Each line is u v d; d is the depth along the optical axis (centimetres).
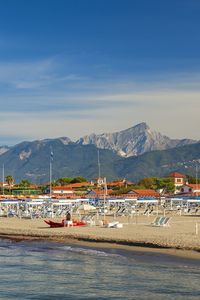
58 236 6788
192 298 3278
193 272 4056
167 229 7125
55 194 18312
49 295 3447
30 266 4591
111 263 4597
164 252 5069
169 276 3919
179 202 14662
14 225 8825
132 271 4159
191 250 5091
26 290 3606
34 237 7000
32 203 11969
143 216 11162
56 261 4841
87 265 4541
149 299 3272
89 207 11119
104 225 7831
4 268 4503
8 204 14075
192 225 7906
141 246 5556
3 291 3581
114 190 19938
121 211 12231
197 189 19738
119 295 3391
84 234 6619
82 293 3475
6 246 6150
